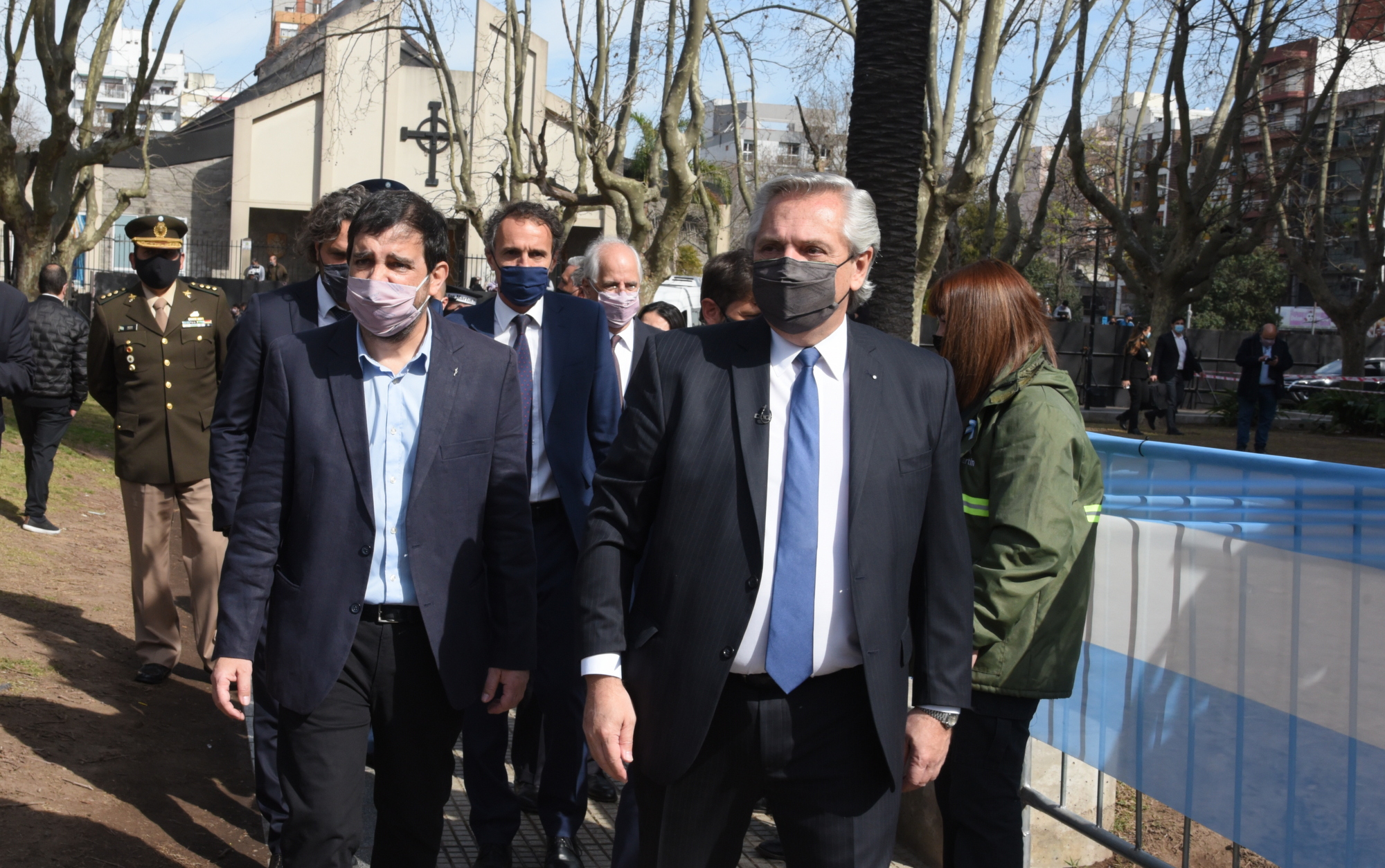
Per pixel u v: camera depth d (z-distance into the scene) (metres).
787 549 2.30
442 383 2.82
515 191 17.86
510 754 4.98
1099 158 35.12
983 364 2.90
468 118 33.94
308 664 2.67
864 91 6.20
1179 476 3.19
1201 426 23.88
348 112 34.88
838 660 2.32
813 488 2.31
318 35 34.00
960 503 2.44
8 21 13.84
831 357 2.37
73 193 17.23
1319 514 2.74
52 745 4.38
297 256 3.96
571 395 4.01
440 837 2.96
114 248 37.16
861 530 2.29
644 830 2.44
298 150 36.00
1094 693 3.52
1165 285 24.78
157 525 5.31
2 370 6.00
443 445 2.79
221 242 39.09
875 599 2.29
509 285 3.94
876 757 2.34
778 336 2.39
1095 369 27.50
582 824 4.16
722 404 2.34
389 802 2.88
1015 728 2.90
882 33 6.13
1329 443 20.94
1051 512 2.75
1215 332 31.56
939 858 3.88
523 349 4.03
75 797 3.97
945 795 2.99
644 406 2.40
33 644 5.52
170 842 3.80
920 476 2.37
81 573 7.20
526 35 16.98
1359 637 2.63
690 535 2.31
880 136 6.18
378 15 23.42
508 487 2.92
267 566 2.74
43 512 8.14
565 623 3.87
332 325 2.85
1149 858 3.35
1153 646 3.27
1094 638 3.52
